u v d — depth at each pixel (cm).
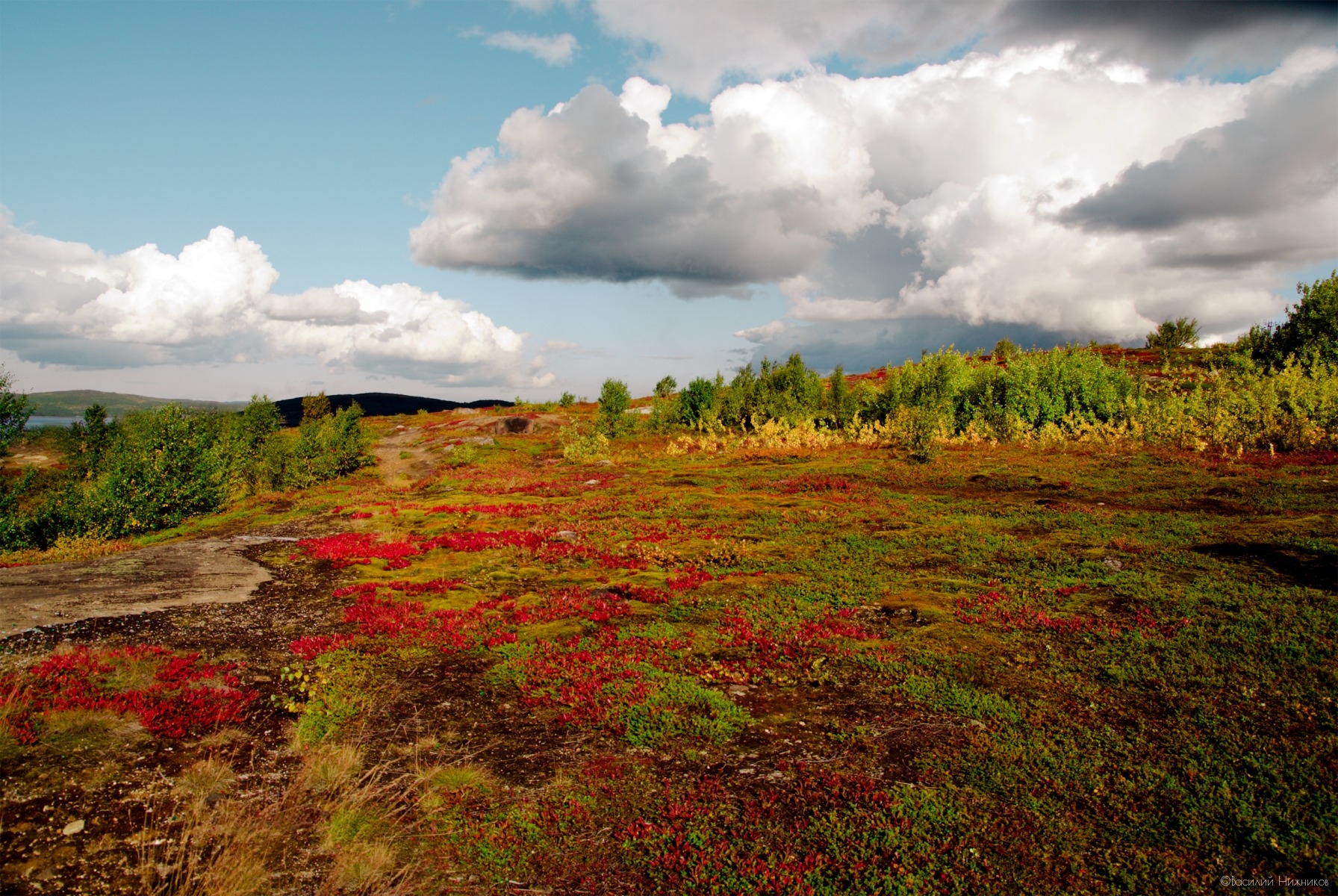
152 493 3259
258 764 873
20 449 6162
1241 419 3108
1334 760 793
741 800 795
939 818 739
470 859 700
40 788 756
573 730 980
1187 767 803
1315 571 1391
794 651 1227
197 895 627
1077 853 677
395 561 1973
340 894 639
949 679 1082
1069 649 1155
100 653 1152
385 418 11075
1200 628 1172
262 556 2058
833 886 647
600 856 707
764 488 3030
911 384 4959
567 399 10506
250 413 6769
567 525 2417
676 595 1582
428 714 1033
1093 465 2855
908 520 2197
